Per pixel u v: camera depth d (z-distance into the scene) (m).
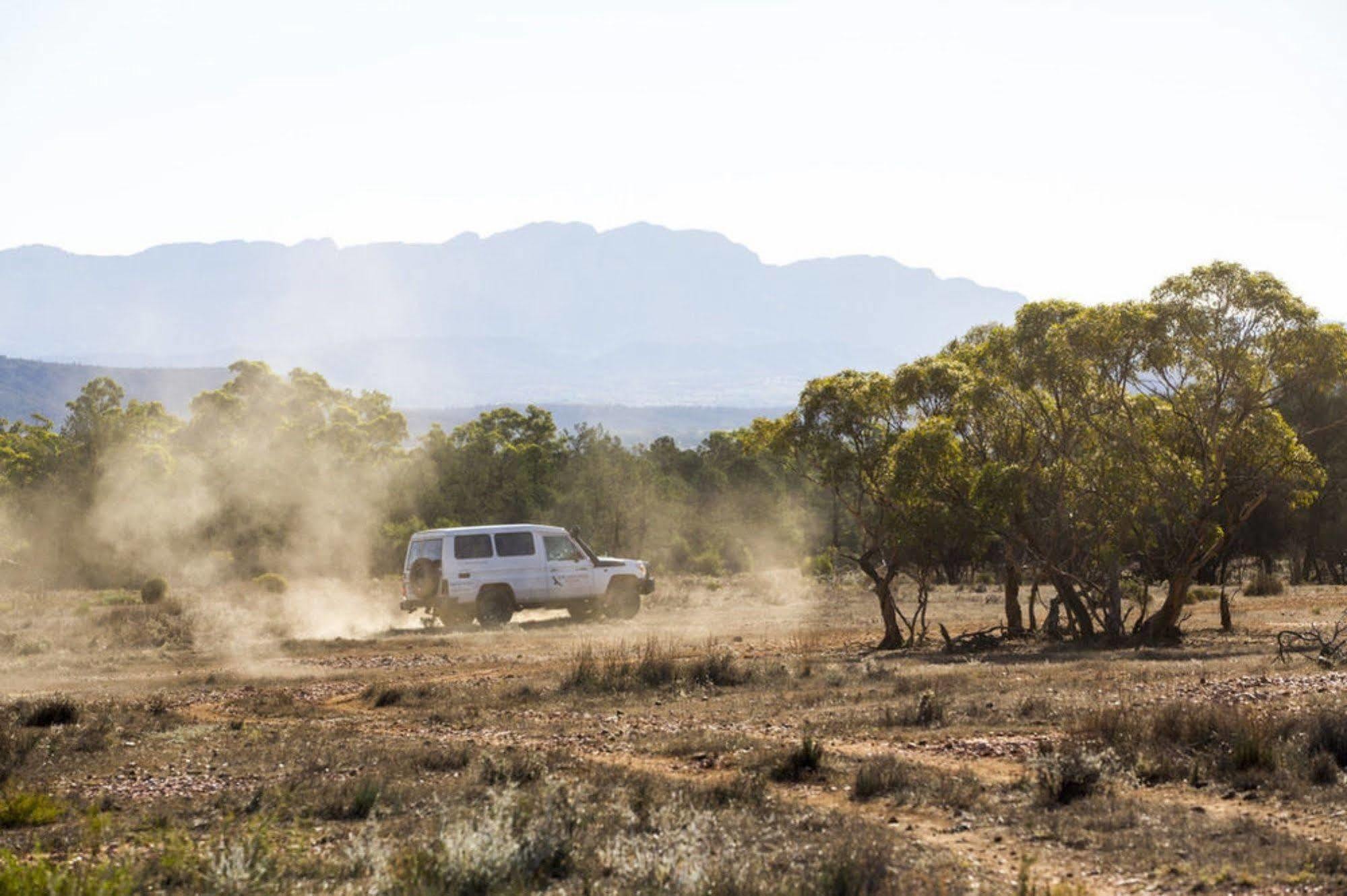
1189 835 19.50
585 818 20.39
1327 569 152.00
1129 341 57.62
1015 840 19.73
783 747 28.11
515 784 23.44
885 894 16.02
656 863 17.14
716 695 41.28
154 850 19.62
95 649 65.12
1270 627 66.31
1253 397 58.41
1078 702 35.34
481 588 72.06
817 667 48.56
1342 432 118.19
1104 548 61.72
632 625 73.06
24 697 42.91
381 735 33.31
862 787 23.59
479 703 39.66
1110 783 23.62
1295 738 25.97
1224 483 61.25
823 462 62.91
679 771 26.86
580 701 40.06
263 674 51.59
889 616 61.22
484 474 180.88
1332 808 21.12
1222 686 37.97
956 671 46.28
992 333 63.47
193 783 26.42
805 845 18.67
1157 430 62.66
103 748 31.14
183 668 55.09
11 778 26.58
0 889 16.25
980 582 125.12
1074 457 63.38
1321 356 56.16
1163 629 60.12
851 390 62.59
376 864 17.58
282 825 21.80
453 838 17.70
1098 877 17.45
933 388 62.94
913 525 59.31
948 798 22.53
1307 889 16.34
